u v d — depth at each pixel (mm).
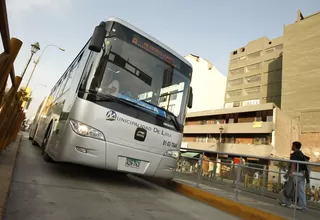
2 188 3008
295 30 40656
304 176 5039
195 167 7223
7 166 4598
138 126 4922
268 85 46531
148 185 6793
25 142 13398
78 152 4375
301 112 35750
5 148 6984
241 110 33312
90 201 3660
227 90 53094
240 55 53812
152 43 5625
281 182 5715
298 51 39125
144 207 3971
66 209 3082
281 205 5488
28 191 3568
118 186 5422
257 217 4660
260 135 30312
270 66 47531
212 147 34094
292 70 38812
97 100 4582
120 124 4715
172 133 5441
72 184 4613
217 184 6602
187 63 6266
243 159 6281
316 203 5020
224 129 33875
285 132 30812
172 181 7203
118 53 5031
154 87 5391
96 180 5516
